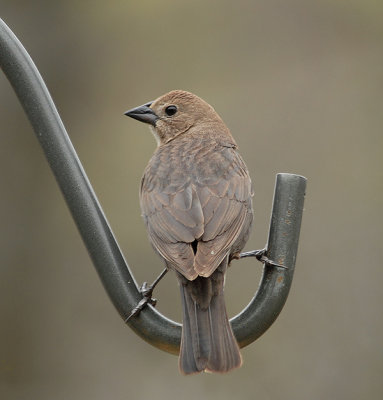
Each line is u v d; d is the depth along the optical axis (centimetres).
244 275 1337
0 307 1450
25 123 1523
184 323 711
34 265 1472
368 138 1477
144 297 721
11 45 755
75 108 1545
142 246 1426
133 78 1548
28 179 1506
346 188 1433
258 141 1484
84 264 1461
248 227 845
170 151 904
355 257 1383
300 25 1545
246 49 1544
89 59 1556
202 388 1360
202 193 825
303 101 1508
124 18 1558
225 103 1520
